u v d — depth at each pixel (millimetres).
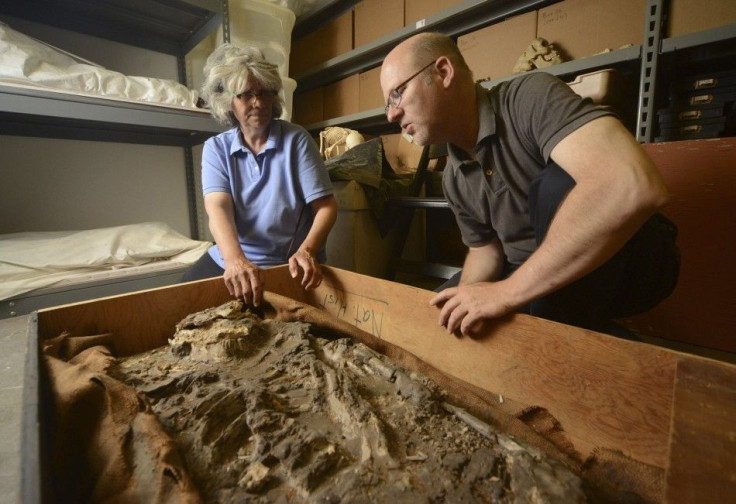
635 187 512
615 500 414
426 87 789
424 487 395
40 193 1845
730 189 999
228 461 438
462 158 949
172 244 1803
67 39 1867
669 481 373
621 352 514
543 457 427
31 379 463
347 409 513
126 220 2129
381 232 1969
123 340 759
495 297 642
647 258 739
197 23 1984
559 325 575
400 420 504
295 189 1276
